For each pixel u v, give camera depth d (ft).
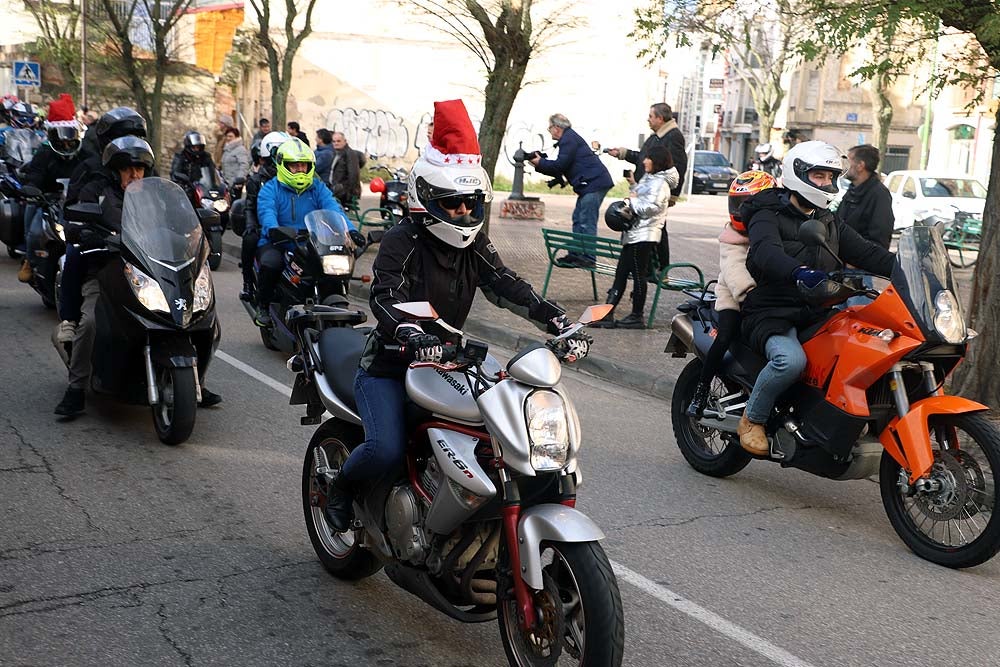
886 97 104.68
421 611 14.67
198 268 21.72
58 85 107.96
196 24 123.85
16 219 40.47
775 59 114.01
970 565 16.93
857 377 17.84
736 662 13.55
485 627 14.28
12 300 37.65
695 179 145.79
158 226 21.49
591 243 38.27
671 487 20.88
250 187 31.71
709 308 21.89
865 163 29.27
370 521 13.88
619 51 130.72
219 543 16.75
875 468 18.69
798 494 20.97
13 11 123.34
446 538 12.73
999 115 25.79
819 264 19.29
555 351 12.38
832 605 15.52
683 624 14.58
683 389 22.27
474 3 45.34
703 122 220.43
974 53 27.35
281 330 29.27
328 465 15.58
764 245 18.76
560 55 130.11
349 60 127.85
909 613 15.37
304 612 14.42
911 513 19.11
